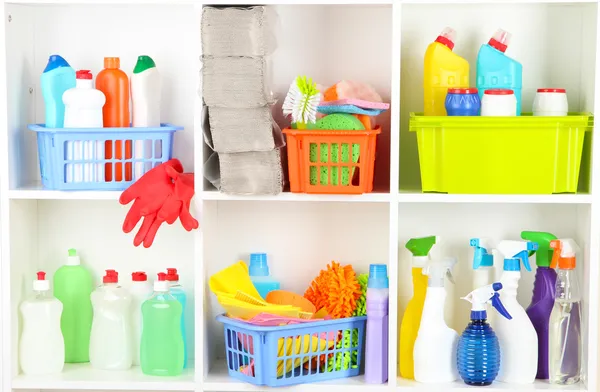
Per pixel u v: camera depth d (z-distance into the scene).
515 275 1.89
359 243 2.07
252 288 1.97
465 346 1.84
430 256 2.00
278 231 2.08
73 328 2.03
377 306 1.85
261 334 1.82
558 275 1.88
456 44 2.02
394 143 1.80
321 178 1.81
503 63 1.86
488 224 2.06
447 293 2.03
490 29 2.01
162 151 1.89
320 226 2.08
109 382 1.88
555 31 2.00
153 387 1.88
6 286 1.89
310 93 1.77
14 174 1.92
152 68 1.90
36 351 1.93
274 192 1.81
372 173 1.83
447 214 2.06
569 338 1.87
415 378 1.88
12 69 1.90
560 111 1.84
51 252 2.11
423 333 1.87
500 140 1.79
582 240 1.93
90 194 1.85
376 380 1.87
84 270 2.04
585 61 1.93
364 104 1.82
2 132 1.86
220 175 1.83
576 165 1.81
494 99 1.80
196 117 1.83
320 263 2.08
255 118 1.79
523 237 1.93
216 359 2.08
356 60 2.03
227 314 1.94
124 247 2.11
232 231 2.09
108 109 1.90
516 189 1.80
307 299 1.99
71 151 1.85
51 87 1.86
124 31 2.05
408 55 2.03
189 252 2.10
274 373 1.83
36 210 2.09
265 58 1.80
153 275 2.11
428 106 1.90
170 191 1.80
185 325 2.11
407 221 2.07
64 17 2.05
